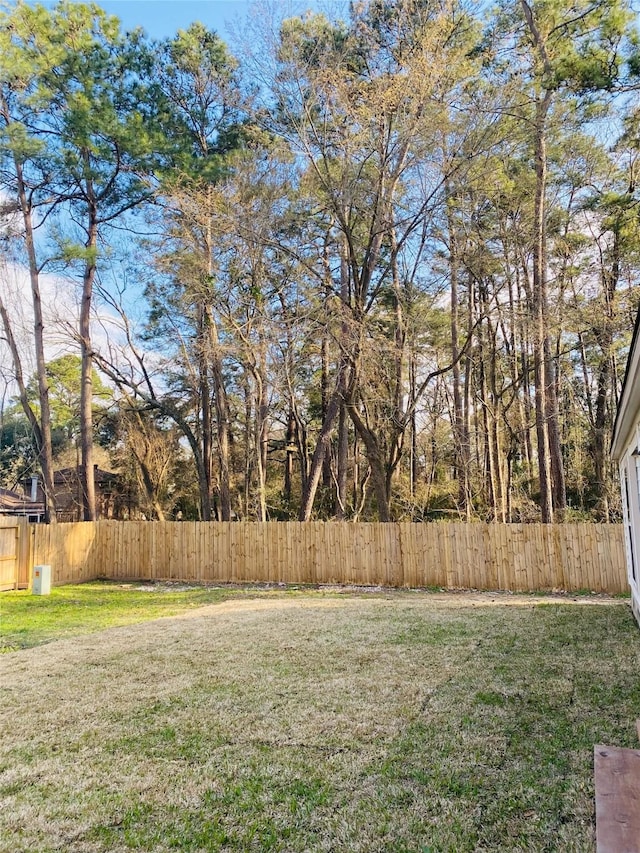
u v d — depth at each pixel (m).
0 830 3.00
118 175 16.67
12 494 23.33
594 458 19.16
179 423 19.17
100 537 14.94
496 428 19.23
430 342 19.11
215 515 21.84
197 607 10.38
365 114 12.34
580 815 2.94
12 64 14.80
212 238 14.77
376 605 10.02
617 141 13.91
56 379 25.44
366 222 14.56
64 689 5.36
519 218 15.68
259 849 2.77
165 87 16.95
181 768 3.64
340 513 17.78
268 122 14.06
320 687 5.16
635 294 14.49
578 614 8.72
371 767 3.55
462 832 2.83
